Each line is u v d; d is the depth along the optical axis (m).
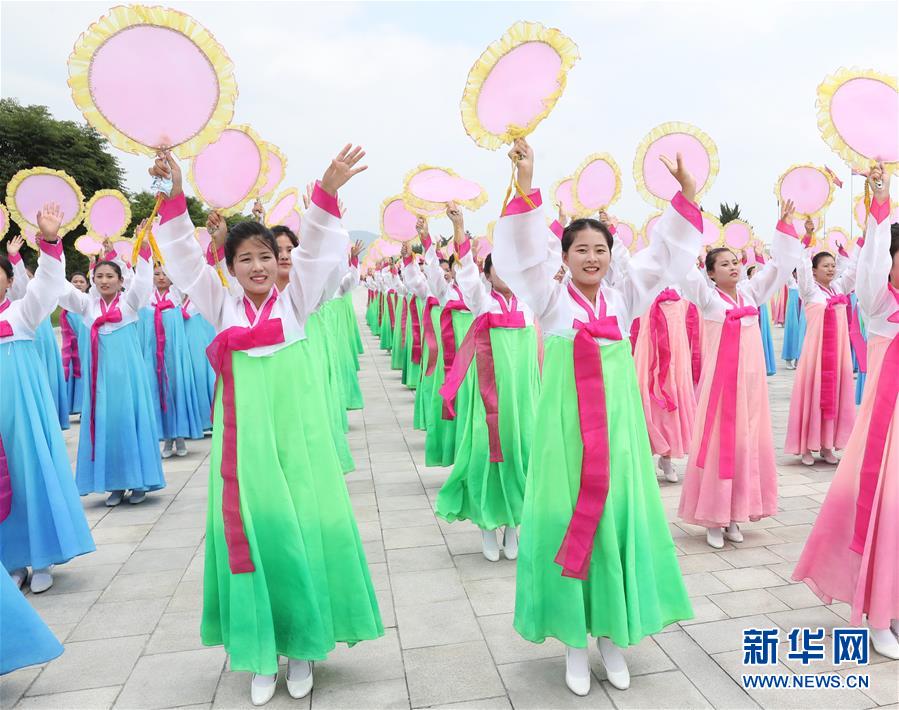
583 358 2.58
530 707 2.55
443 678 2.76
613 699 2.59
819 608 3.28
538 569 2.65
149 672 2.89
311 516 2.60
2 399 3.67
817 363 5.73
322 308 5.64
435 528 4.52
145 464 5.18
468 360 4.00
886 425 2.85
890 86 2.99
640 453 2.69
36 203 4.97
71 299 5.01
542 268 2.64
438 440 5.28
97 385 5.09
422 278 6.95
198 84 2.46
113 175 28.86
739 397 4.06
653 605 2.60
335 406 5.47
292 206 5.25
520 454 3.96
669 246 2.68
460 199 4.27
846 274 5.48
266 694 2.62
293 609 2.56
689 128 4.30
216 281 2.65
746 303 4.28
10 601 2.66
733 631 3.07
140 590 3.73
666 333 5.54
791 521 4.51
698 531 4.37
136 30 2.38
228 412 2.55
